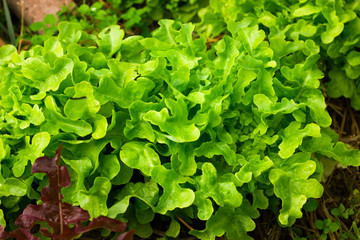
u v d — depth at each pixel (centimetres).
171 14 125
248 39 93
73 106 85
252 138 90
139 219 87
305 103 90
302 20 101
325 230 93
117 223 78
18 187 84
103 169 87
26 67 87
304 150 89
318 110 91
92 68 91
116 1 123
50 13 122
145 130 87
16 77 89
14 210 86
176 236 87
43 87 87
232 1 108
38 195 86
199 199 85
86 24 115
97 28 118
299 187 86
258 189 90
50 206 79
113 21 119
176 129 85
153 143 87
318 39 103
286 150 87
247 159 88
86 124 86
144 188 87
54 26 114
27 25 126
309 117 92
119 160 88
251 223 87
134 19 119
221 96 89
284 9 105
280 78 95
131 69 89
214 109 88
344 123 109
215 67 92
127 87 87
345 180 102
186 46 94
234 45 92
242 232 87
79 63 89
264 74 90
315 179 85
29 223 79
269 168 88
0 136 87
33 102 88
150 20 124
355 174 102
